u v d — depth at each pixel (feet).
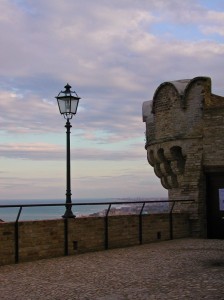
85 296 30.66
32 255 48.29
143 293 30.89
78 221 53.62
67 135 54.29
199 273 37.40
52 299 30.09
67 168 53.83
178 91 73.41
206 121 70.59
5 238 45.88
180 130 73.31
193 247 56.29
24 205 47.19
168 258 46.96
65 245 51.93
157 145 78.02
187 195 70.90
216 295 29.19
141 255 50.21
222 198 69.36
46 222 50.08
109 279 36.40
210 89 72.08
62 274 39.37
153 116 79.92
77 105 54.95
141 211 62.34
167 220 66.44
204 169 70.69
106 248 56.80
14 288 33.83
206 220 70.54
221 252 50.93
